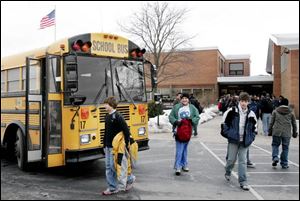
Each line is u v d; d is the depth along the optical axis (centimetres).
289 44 2186
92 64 846
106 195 695
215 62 4434
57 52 820
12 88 965
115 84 884
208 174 884
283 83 2889
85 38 841
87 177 851
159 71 3684
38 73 857
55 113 813
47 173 893
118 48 905
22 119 916
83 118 807
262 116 1695
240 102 754
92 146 820
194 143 1472
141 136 936
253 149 1303
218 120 2728
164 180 819
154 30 3616
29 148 858
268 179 837
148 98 998
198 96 4047
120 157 697
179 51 3484
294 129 954
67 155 798
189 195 698
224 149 1311
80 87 816
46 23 1440
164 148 1338
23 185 773
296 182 809
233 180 822
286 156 961
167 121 1997
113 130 706
